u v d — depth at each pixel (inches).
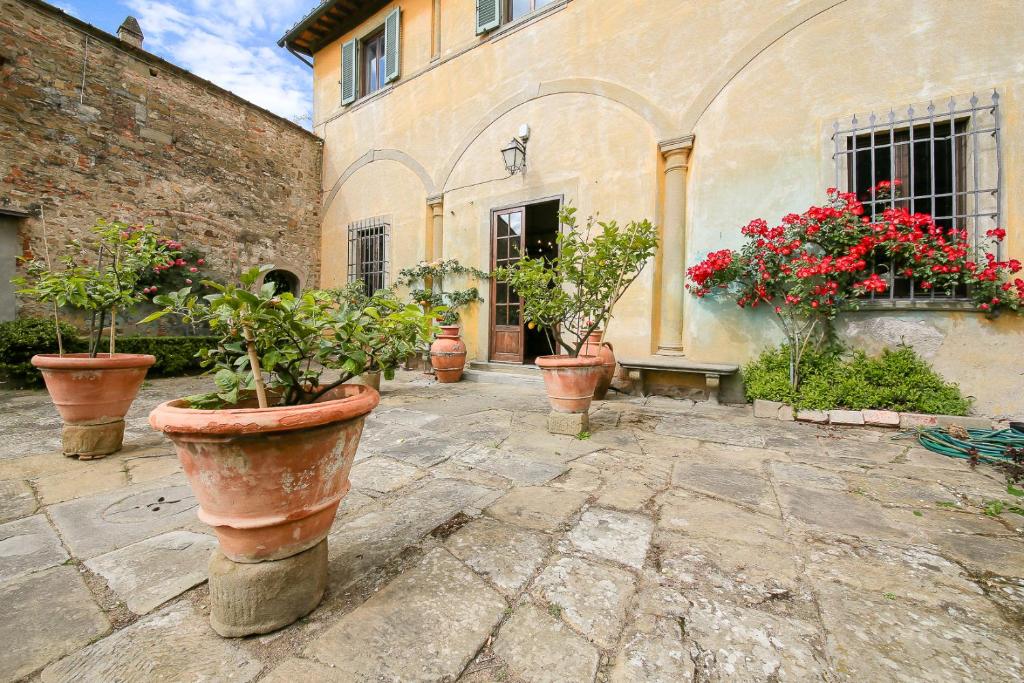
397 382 233.3
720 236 179.0
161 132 260.8
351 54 330.3
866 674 40.4
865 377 144.9
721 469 97.5
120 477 91.3
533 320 130.0
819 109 160.9
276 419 39.9
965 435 118.2
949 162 145.4
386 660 41.9
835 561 59.9
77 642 44.5
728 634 45.8
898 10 148.9
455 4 270.1
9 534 67.2
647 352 196.9
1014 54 134.7
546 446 115.0
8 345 189.9
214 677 39.9
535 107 234.1
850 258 137.3
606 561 59.9
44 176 217.6
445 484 88.7
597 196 211.8
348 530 69.1
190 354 254.2
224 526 43.9
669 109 191.9
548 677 39.9
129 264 116.6
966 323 137.6
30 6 211.9
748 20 174.4
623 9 205.8
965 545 64.3
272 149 321.1
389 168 307.1
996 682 39.4
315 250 352.5
